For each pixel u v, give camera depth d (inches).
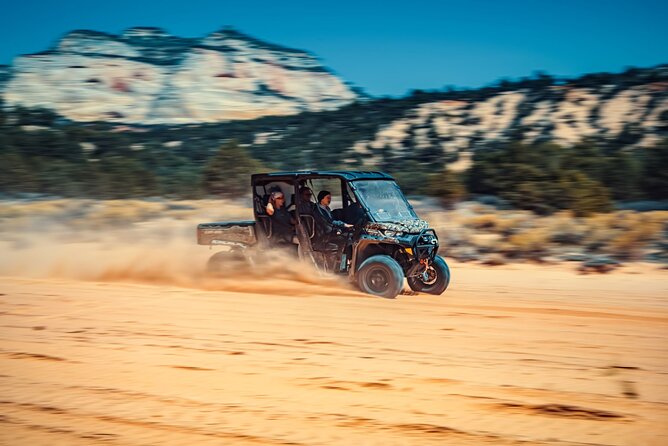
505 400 217.5
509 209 1082.7
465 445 185.6
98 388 231.8
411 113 2805.1
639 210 1124.5
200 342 287.0
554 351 273.9
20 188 1397.6
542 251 674.2
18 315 339.0
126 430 197.3
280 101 7263.8
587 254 661.9
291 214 458.9
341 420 202.7
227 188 1470.2
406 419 203.0
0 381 240.1
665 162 1220.5
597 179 1240.2
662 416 204.5
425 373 244.1
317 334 301.0
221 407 213.3
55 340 291.3
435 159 2188.7
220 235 475.5
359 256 430.9
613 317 353.4
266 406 213.9
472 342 287.4
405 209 444.8
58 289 413.1
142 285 432.5
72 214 1072.2
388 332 305.6
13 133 1617.9
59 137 1653.5
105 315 339.0
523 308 384.5
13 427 200.5
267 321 327.0
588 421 201.0
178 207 1248.2
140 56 7706.7
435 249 442.0
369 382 234.8
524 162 1192.8
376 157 2217.0
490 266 615.2
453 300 420.2
